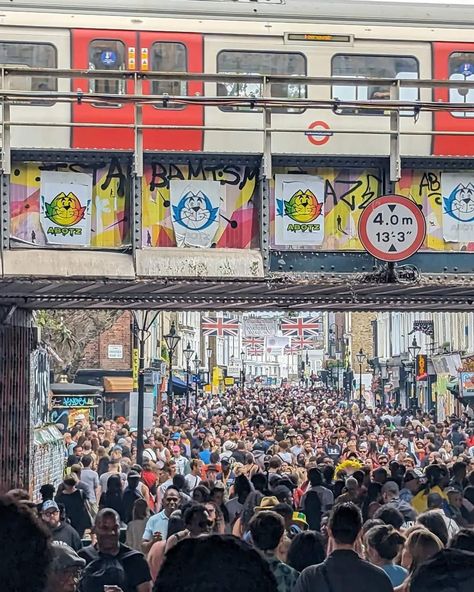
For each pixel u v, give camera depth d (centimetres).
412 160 1586
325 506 1628
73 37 1834
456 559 534
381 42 1936
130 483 1680
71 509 1524
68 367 4544
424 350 7494
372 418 5178
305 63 1903
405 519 1363
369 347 10575
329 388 12225
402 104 1494
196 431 3869
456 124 1955
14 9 1828
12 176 1509
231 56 1881
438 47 1956
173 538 1021
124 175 1527
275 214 1560
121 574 873
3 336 2086
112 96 1432
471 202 1605
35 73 1446
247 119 1841
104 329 4688
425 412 6134
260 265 1545
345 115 1881
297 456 2486
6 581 324
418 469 2519
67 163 1517
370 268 1580
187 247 1545
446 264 1600
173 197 1545
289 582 836
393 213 1512
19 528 332
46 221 1511
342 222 1576
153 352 6550
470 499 1569
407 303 2097
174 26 1864
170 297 1945
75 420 3512
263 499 1162
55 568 363
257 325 12388
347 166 1570
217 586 303
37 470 2359
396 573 894
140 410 2602
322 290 1764
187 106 1828
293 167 1567
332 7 1919
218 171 1555
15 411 2130
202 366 9969
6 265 1481
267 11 1902
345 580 742
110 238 1528
